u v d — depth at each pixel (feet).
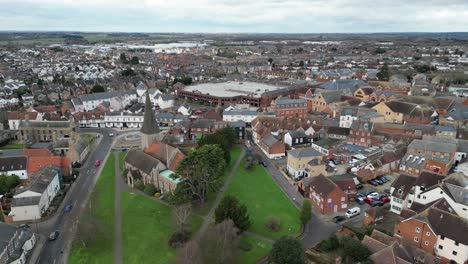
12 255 248.32
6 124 599.98
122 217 318.45
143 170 382.83
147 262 258.57
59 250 272.31
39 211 313.73
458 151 408.46
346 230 288.10
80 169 426.10
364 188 370.53
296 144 500.33
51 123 536.01
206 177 337.31
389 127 510.58
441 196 288.71
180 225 285.43
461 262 242.99
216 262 245.86
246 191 369.09
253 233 294.66
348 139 495.41
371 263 226.58
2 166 378.73
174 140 510.99
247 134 573.33
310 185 349.00
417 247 252.01
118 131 593.83
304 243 278.46
